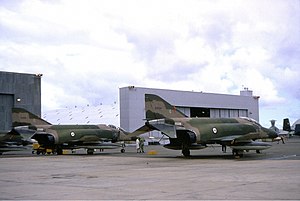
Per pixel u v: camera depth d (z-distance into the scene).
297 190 11.02
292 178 13.84
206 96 70.56
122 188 12.29
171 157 29.55
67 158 31.44
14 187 13.13
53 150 41.69
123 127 61.97
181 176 15.42
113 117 69.50
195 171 17.42
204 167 19.50
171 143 30.75
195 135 28.14
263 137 31.11
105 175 16.67
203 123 29.27
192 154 32.84
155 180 14.25
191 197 10.19
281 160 23.55
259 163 21.30
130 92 61.53
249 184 12.40
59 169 20.41
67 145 40.03
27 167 22.05
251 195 10.26
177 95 66.44
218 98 72.38
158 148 52.09
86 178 15.61
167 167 20.12
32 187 13.05
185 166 20.42
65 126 39.56
